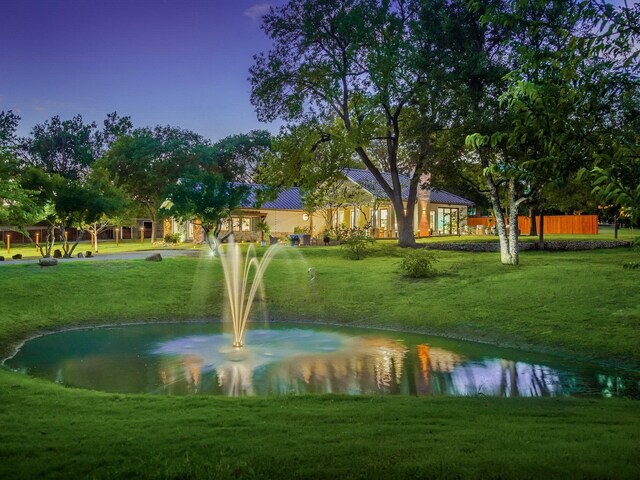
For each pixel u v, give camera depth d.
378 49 31.62
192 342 14.45
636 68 4.62
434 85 28.38
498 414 6.82
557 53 4.67
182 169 57.41
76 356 12.75
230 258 29.45
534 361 12.51
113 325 17.28
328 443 5.18
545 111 4.60
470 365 12.02
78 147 68.00
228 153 70.81
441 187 31.52
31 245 47.41
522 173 4.76
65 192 31.45
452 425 6.07
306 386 10.04
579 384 10.50
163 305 19.70
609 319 15.28
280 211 50.06
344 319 18.19
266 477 4.21
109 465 4.57
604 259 27.66
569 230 53.50
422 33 29.20
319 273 24.91
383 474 4.23
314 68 33.88
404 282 22.61
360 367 11.67
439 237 48.25
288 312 19.17
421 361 12.36
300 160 35.38
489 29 26.08
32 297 19.55
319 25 33.31
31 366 11.78
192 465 4.50
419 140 31.77
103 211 32.81
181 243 45.59
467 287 20.86
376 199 44.28
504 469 4.27
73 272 23.48
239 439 5.38
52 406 7.43
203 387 9.93
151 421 6.38
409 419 6.43
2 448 5.09
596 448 4.89
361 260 29.11
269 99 34.56
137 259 27.64
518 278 21.67
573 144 4.65
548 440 5.27
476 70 25.25
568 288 19.11
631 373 11.39
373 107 32.41
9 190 23.20
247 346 13.91
